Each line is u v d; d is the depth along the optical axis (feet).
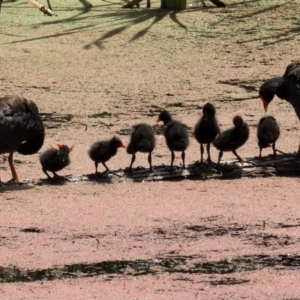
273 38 80.07
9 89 69.51
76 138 58.70
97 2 92.79
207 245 39.50
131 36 81.92
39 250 39.04
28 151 50.52
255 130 59.93
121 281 35.47
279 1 88.48
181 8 88.12
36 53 78.33
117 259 37.91
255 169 50.85
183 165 50.49
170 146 49.73
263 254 38.40
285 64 74.43
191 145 57.36
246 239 40.27
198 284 35.09
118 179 49.62
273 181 49.34
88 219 43.01
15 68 74.43
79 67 74.90
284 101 66.64
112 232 41.19
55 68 74.54
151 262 37.58
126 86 70.33
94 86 70.33
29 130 49.06
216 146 50.39
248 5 88.28
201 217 43.24
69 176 50.14
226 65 74.90
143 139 49.26
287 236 40.60
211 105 50.11
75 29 84.17
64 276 36.11
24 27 85.40
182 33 82.17
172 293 34.19
